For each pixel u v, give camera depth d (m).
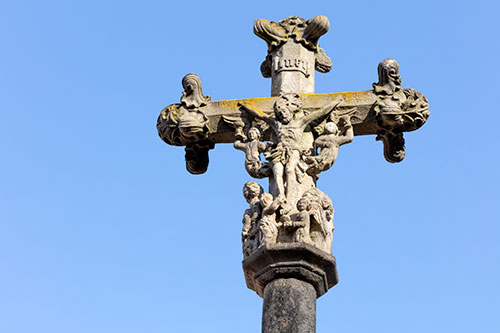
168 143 13.23
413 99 12.48
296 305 10.99
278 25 13.39
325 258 11.18
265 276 11.26
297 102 12.41
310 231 11.43
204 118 12.82
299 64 13.03
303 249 11.08
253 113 12.58
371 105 12.45
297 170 11.95
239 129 12.65
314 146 12.30
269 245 11.16
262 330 10.96
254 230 11.54
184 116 12.88
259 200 11.66
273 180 11.97
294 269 11.12
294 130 12.16
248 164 12.17
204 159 13.32
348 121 12.41
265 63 13.47
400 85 12.59
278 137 12.16
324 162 12.00
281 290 11.09
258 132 12.44
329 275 11.38
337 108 12.46
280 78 12.98
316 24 13.09
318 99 12.52
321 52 13.49
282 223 11.43
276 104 12.38
